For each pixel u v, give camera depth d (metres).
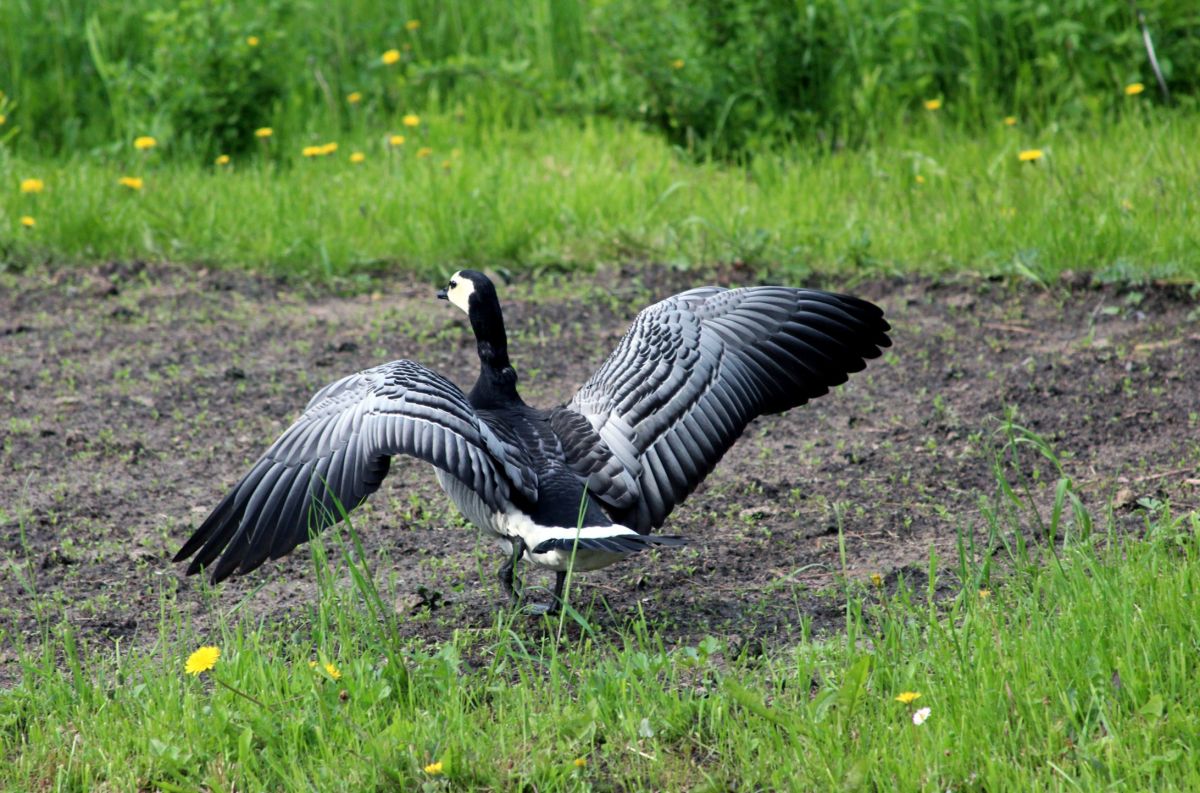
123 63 20.20
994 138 18.03
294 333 13.79
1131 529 9.05
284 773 6.52
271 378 12.63
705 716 7.00
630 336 8.08
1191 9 18.69
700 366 7.88
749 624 8.22
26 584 8.80
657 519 7.66
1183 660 6.79
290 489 7.08
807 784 6.31
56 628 8.31
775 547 9.31
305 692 7.21
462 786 6.52
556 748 6.74
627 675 7.18
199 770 6.75
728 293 8.19
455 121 20.33
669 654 7.82
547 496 7.51
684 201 16.77
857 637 7.87
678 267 15.01
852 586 8.61
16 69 20.83
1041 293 13.98
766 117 18.28
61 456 11.02
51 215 16.33
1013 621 7.54
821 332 8.13
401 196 17.03
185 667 7.38
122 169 18.89
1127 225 14.59
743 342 8.02
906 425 11.28
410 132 20.22
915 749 6.44
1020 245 14.73
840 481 10.32
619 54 18.95
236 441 11.32
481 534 9.63
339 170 18.80
